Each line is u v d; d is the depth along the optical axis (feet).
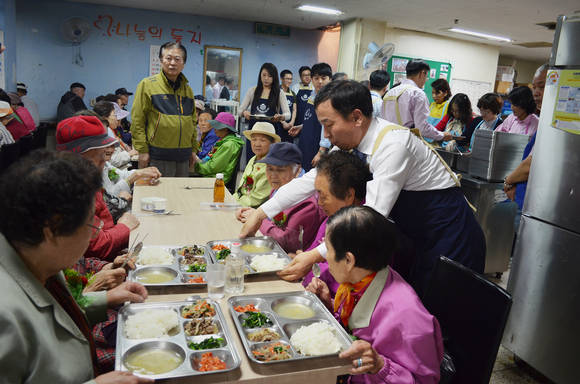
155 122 11.87
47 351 2.81
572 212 6.91
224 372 3.37
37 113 22.00
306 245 6.97
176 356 3.67
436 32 25.53
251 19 26.48
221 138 12.67
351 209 4.18
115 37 25.50
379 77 13.19
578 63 6.71
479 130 11.46
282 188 6.57
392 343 3.98
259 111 16.96
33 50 24.54
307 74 18.54
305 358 3.62
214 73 27.22
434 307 5.08
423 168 5.89
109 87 26.08
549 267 7.27
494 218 11.59
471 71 28.37
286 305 4.71
